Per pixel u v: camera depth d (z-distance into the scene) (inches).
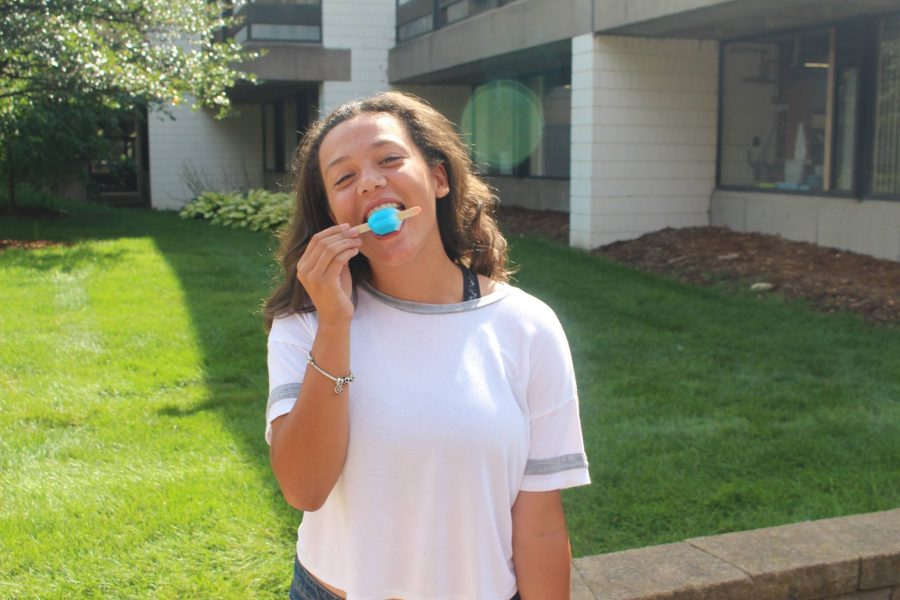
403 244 70.3
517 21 505.4
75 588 131.3
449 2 606.9
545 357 75.2
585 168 461.7
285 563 139.0
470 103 735.1
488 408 70.8
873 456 182.7
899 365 249.1
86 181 748.6
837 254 391.5
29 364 249.3
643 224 470.9
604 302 332.2
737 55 461.4
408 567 71.0
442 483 69.8
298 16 689.0
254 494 161.3
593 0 438.6
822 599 134.1
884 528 144.1
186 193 845.2
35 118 559.8
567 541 76.3
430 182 76.3
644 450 186.4
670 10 383.2
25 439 190.1
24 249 471.8
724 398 221.5
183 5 483.2
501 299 75.8
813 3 356.2
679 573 131.3
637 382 235.3
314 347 67.3
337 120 74.4
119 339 275.6
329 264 65.3
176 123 837.8
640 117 461.1
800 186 434.3
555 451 75.4
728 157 474.3
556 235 519.2
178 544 143.6
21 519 150.6
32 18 423.2
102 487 164.1
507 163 681.6
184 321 298.7
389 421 69.6
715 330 289.3
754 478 173.3
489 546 71.5
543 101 625.3
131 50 466.9
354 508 70.5
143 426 198.4
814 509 159.6
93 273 395.9
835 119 410.0
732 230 462.9
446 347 72.2
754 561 133.9
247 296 343.0
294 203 79.6
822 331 286.0
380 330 72.8
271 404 71.1
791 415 209.5
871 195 389.7
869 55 389.1
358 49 700.7
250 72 677.9
